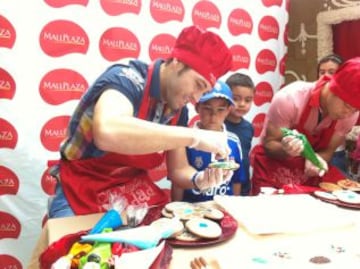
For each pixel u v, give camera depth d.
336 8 2.06
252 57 2.00
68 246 0.67
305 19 2.20
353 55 2.06
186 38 0.86
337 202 0.98
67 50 1.54
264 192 1.11
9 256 1.52
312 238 0.75
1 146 1.46
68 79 1.55
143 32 1.69
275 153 1.42
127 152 0.78
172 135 0.79
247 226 0.79
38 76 1.50
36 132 1.51
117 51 1.64
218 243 0.72
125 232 0.67
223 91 1.35
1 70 1.43
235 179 1.46
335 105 1.26
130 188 0.96
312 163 1.23
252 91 1.66
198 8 1.80
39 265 0.78
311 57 2.20
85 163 0.95
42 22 1.48
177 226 0.73
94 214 0.88
